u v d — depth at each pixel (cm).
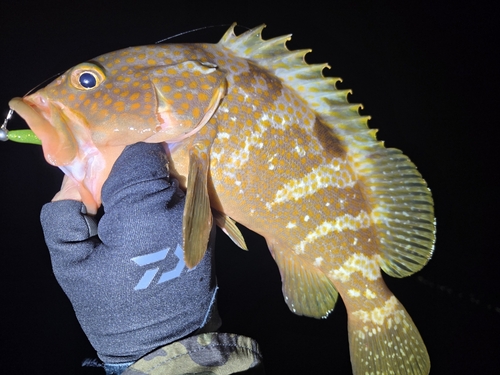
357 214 39
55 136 29
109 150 30
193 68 31
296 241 38
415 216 40
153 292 27
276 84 35
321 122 38
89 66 30
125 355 28
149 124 30
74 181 30
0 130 30
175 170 32
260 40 35
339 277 40
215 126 32
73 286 27
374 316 41
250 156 34
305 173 36
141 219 27
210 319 30
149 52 32
